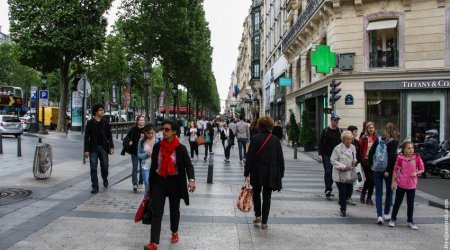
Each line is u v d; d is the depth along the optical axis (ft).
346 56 69.92
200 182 39.37
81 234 20.93
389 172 25.34
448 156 49.14
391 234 22.50
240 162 58.65
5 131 90.89
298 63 107.45
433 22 64.85
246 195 22.71
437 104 65.41
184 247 19.27
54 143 78.18
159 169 19.01
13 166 45.42
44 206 26.73
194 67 147.13
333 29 72.18
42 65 104.32
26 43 97.45
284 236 21.56
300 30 93.86
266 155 22.82
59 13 95.71
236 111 289.53
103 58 149.79
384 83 67.77
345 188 26.81
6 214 24.45
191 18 119.03
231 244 19.92
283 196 33.47
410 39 66.33
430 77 64.90
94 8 100.37
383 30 68.95
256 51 209.56
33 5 97.14
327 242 20.66
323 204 30.50
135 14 102.47
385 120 68.85
